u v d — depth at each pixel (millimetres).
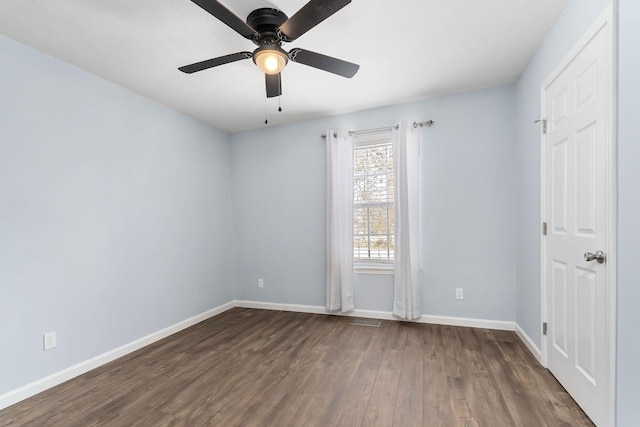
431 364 2363
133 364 2508
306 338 2975
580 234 1728
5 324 1967
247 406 1888
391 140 3527
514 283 2996
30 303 2094
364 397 1951
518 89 2816
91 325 2463
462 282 3178
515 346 2643
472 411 1778
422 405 1851
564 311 1942
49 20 1859
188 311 3447
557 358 2055
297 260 3930
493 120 3049
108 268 2617
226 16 1561
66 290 2305
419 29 2055
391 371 2273
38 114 2172
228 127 4035
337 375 2238
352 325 3307
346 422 1714
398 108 3404
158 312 3072
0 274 1953
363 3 1790
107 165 2643
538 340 2377
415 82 2867
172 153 3330
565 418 1684
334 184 3611
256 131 4121
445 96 3211
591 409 1632
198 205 3672
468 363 2359
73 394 2072
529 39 2199
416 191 3242
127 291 2771
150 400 1979
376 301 3535
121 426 1729
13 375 1989
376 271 3512
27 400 2012
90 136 2514
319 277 3828
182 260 3400
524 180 2670
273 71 1934
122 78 2637
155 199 3100
